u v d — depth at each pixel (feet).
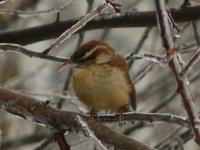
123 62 30.32
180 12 37.32
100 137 24.89
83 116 25.85
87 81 29.17
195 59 17.69
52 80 59.26
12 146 49.96
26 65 59.41
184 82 17.76
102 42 30.83
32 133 52.75
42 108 26.27
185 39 54.08
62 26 37.83
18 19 53.88
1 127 53.47
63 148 25.82
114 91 29.01
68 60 30.14
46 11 37.81
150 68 41.63
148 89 54.19
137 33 64.54
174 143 40.88
